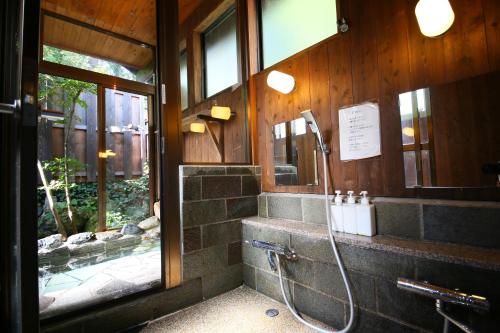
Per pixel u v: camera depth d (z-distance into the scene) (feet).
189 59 9.57
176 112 5.91
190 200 5.81
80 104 11.62
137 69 13.10
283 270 5.55
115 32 10.08
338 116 5.37
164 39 5.83
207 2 8.66
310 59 5.92
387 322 3.94
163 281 5.44
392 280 3.88
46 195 11.03
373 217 4.59
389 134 4.63
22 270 2.49
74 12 8.89
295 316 5.00
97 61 12.24
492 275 3.04
